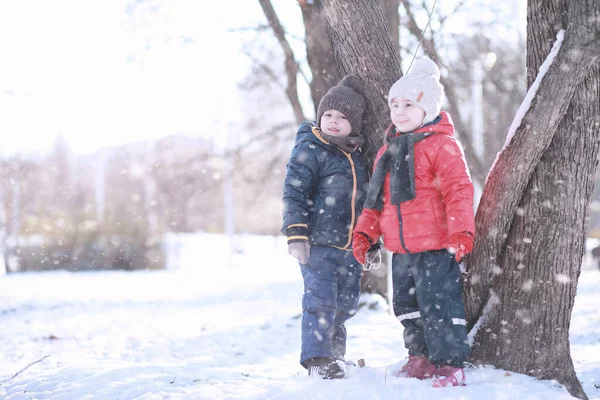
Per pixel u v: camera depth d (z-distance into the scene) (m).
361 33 4.23
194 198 34.25
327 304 3.92
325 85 6.76
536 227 3.65
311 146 4.04
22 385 4.34
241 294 14.01
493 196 3.68
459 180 3.49
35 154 29.17
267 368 5.22
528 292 3.69
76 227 26.25
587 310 9.27
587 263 25.28
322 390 3.46
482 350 3.79
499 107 18.38
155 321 10.05
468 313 3.84
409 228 3.61
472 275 3.77
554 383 3.55
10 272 24.94
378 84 4.21
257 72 13.15
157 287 17.23
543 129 3.49
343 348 4.16
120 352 6.91
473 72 15.77
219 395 3.73
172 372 4.51
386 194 3.76
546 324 3.70
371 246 4.16
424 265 3.60
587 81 3.56
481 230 3.73
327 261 3.98
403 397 3.23
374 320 7.59
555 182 3.61
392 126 3.92
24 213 28.58
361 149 4.26
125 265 25.08
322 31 6.63
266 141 15.30
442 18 12.39
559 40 3.54
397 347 5.91
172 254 27.53
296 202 3.92
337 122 4.07
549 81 3.46
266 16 9.85
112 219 26.83
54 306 13.23
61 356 6.65
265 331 7.77
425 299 3.57
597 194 30.31
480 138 17.62
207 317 10.20
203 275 21.31
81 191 39.62
